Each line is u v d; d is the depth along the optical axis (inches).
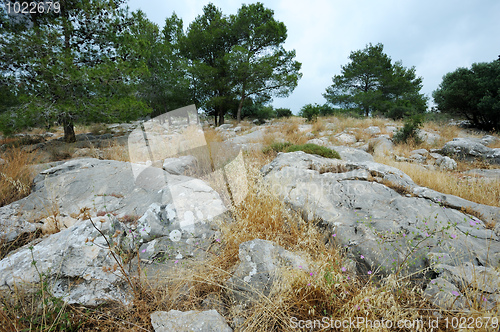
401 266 78.3
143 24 508.7
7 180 145.6
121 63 376.2
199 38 733.9
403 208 120.9
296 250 98.0
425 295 70.7
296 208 122.7
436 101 724.0
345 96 1057.5
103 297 71.2
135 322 68.9
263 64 705.0
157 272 83.1
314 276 74.2
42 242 89.9
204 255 92.2
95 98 366.3
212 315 68.5
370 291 70.5
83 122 371.2
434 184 190.2
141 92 576.7
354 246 94.7
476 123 621.3
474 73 634.2
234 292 77.6
